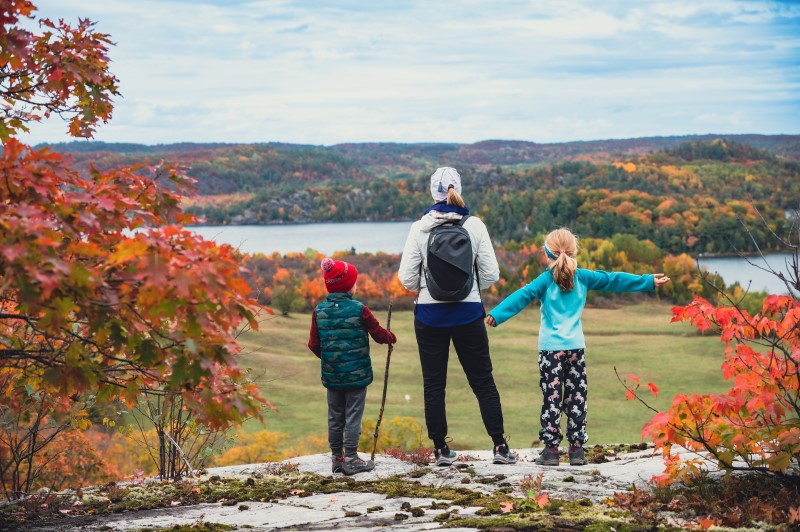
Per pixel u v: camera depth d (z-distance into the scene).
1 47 4.20
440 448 5.38
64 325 3.22
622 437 62.31
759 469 4.03
